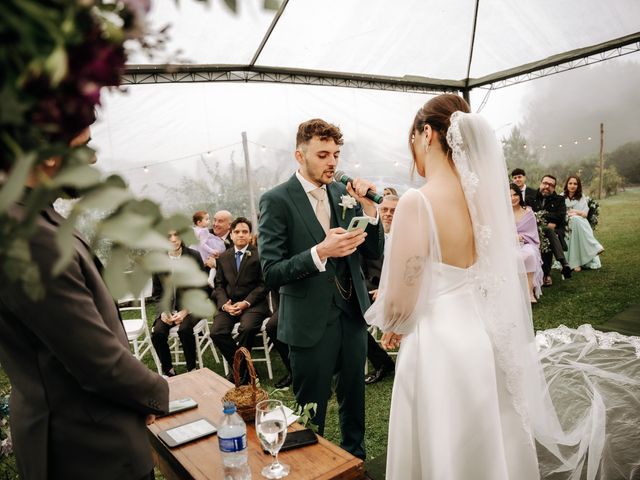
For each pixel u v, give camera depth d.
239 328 4.04
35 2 0.41
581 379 2.76
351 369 2.37
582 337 3.41
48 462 1.29
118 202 0.40
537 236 5.62
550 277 6.80
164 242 0.42
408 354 1.67
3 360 1.32
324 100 7.21
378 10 5.11
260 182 7.16
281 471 1.62
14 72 0.41
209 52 5.18
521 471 1.64
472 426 1.54
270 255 2.25
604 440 2.19
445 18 5.58
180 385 2.49
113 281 0.42
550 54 6.87
